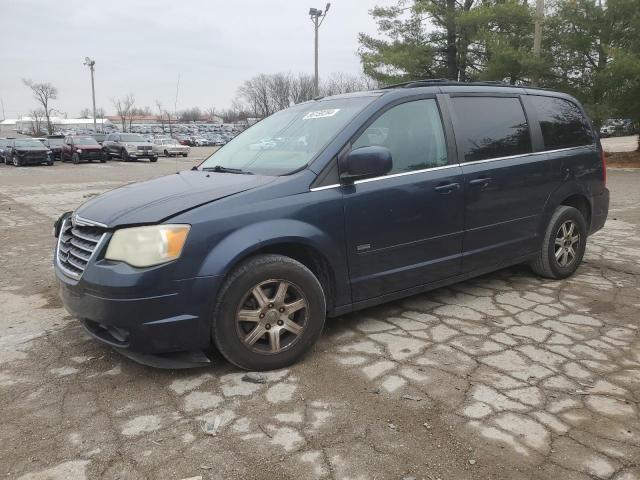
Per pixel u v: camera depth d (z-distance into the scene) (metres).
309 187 3.53
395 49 21.59
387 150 3.52
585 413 2.90
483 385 3.20
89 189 15.74
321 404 3.02
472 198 4.34
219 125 102.56
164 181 3.99
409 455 2.56
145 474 2.46
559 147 5.19
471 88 4.59
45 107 80.81
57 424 2.87
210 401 3.07
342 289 3.72
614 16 17.77
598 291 4.97
